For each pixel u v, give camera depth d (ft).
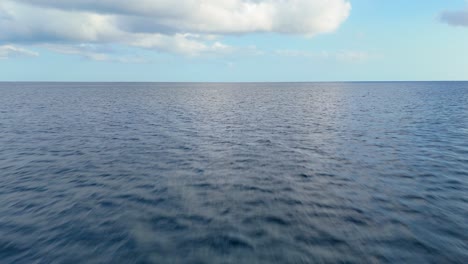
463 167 53.47
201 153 66.13
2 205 37.93
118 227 32.48
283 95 316.40
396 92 355.56
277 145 74.13
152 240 29.81
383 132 89.66
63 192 42.73
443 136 81.71
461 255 26.63
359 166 55.47
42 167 54.54
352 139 80.28
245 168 55.11
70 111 145.79
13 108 156.87
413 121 111.14
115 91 410.93
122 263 25.91
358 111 149.38
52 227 32.32
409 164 55.88
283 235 30.78
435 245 28.32
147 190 43.86
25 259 26.27
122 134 87.30
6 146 70.38
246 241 29.60
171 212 36.45
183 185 46.09
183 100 236.43
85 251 27.71
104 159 60.54
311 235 30.68
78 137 82.12
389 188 43.88
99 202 39.32
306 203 39.01
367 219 34.12
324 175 50.60
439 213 35.24
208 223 33.53
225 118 125.90
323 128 99.09
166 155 64.13
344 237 30.17
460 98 233.96
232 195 41.98
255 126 104.53
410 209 36.52
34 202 39.04
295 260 26.30
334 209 37.01
